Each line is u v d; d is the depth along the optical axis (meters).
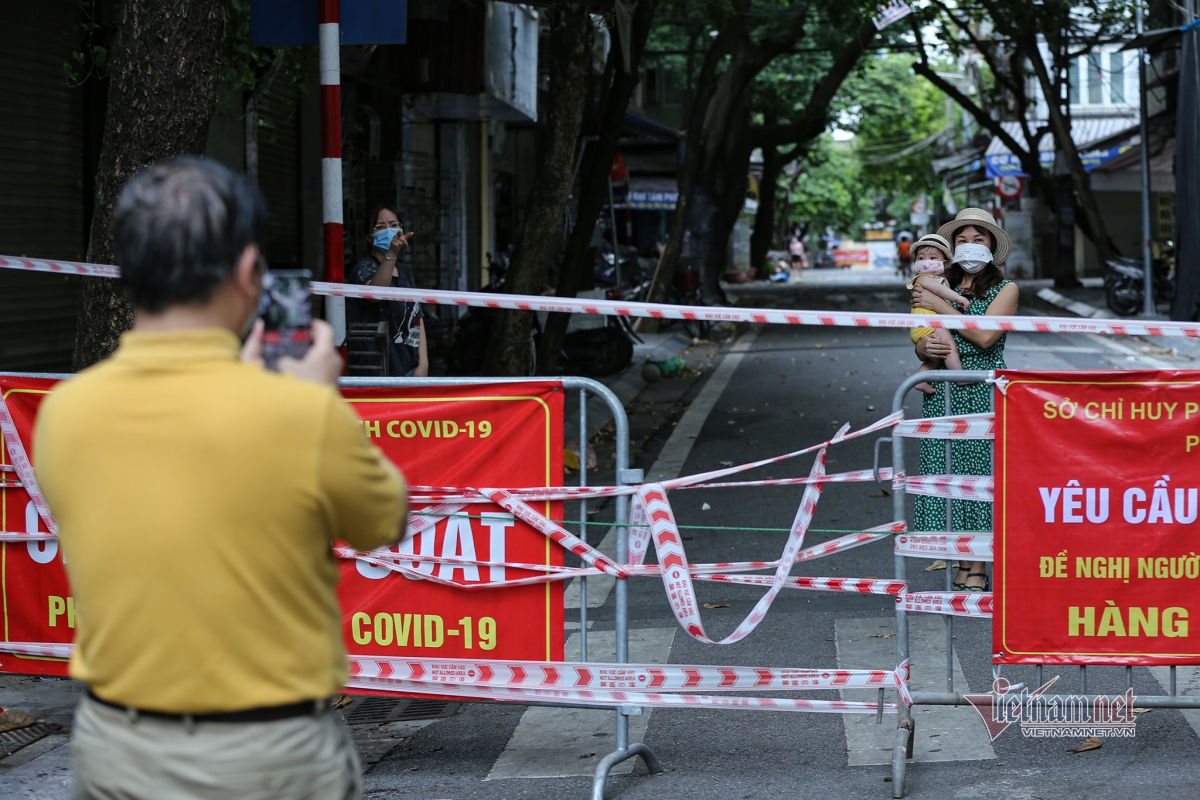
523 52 20.17
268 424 2.18
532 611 4.64
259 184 13.91
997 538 4.55
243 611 2.18
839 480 4.73
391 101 18.19
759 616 4.64
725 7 21.91
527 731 5.18
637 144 29.88
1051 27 27.17
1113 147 32.09
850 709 4.57
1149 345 18.61
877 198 112.56
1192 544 4.52
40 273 10.58
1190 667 5.46
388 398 4.68
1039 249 41.28
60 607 5.02
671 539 4.57
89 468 2.21
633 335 18.12
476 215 24.03
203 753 2.19
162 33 6.11
